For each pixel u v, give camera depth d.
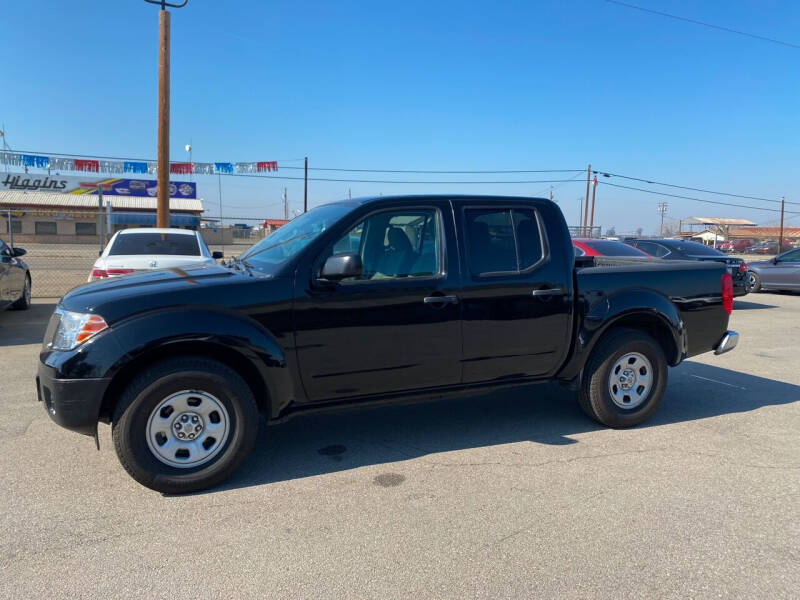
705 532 3.13
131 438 3.39
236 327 3.52
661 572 2.76
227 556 2.88
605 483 3.73
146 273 4.14
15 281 9.91
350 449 4.29
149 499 3.46
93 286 3.82
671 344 4.90
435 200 4.16
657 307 4.67
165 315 3.41
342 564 2.81
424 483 3.71
